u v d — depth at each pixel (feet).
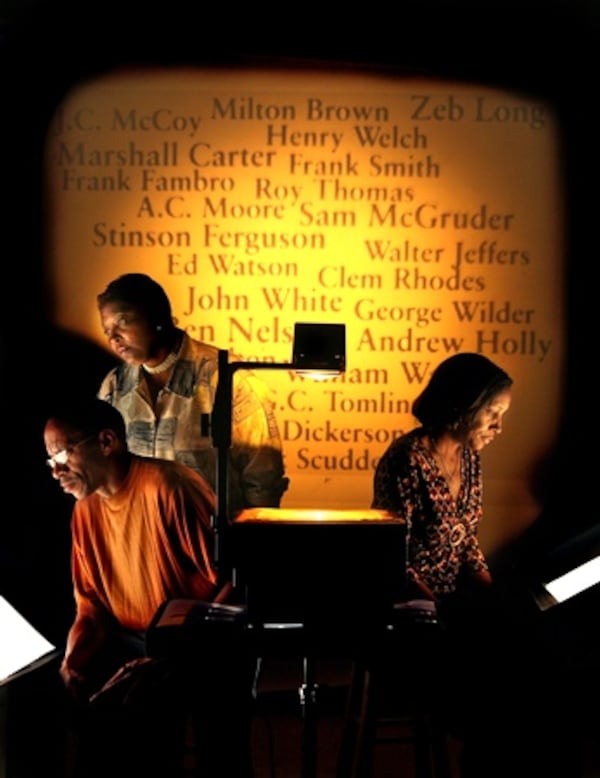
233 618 11.37
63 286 16.11
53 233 16.06
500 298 16.06
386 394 16.11
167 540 13.24
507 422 16.16
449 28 15.81
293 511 11.73
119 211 16.05
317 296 16.06
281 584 10.91
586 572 13.24
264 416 15.19
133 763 12.14
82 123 15.99
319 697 15.16
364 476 16.17
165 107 15.96
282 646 11.06
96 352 16.10
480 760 11.75
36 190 16.03
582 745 13.29
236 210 16.02
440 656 11.60
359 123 15.93
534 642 12.33
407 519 12.82
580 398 16.12
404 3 15.75
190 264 16.06
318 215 16.01
